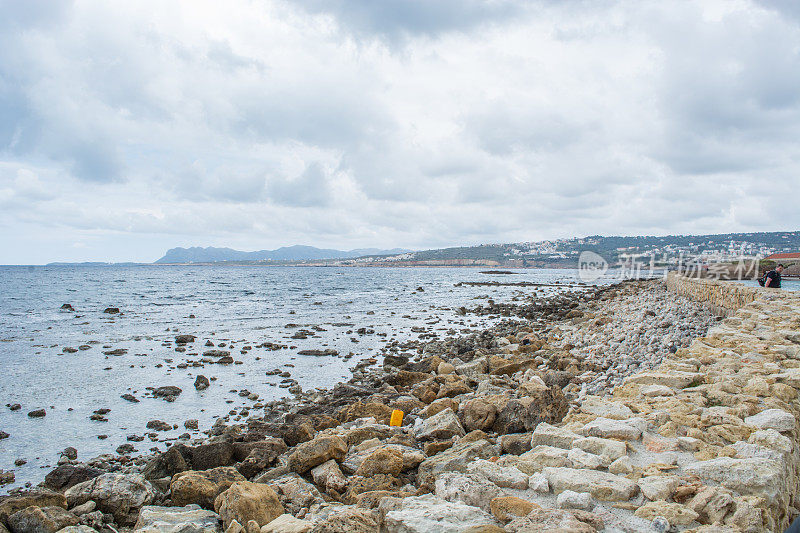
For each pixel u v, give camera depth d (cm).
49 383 1630
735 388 749
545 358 1770
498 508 428
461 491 474
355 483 670
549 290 7619
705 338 1196
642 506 434
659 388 795
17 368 1834
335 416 1180
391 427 955
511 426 845
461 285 9275
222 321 3319
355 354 2209
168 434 1191
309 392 1569
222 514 547
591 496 460
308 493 653
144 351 2195
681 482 471
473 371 1578
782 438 538
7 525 560
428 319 3619
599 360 1554
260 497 563
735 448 536
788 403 695
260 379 1733
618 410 702
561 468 510
